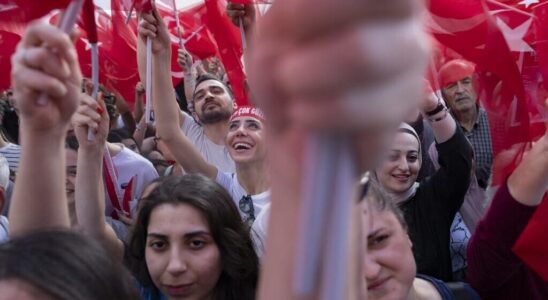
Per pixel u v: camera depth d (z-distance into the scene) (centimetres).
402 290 176
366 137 44
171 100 310
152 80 305
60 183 109
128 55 388
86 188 220
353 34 41
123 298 108
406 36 42
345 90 42
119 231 296
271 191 55
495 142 214
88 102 216
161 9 448
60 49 83
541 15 230
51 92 86
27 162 107
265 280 58
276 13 42
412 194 287
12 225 112
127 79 397
